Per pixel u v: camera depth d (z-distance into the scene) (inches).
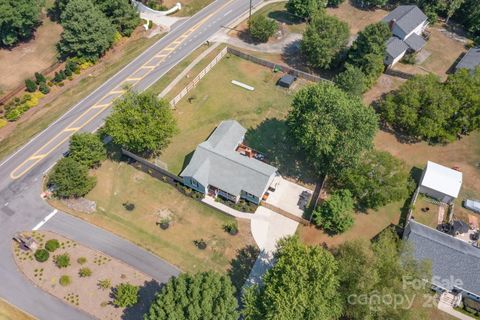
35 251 2758.4
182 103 3833.7
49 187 3157.0
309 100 3014.3
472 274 2564.0
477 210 3075.8
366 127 2883.9
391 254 2345.0
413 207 3065.9
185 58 4318.4
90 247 2802.7
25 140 3526.1
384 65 4212.6
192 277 2258.9
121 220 2962.6
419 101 3533.5
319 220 2908.5
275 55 4414.4
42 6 4512.8
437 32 4867.1
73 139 3093.0
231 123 3432.6
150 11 4909.0
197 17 4916.3
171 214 3009.4
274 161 3398.1
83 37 4055.1
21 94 3954.2
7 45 4466.0
